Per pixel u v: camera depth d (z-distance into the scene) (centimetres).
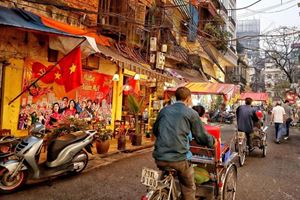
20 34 868
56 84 991
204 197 486
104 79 1248
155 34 1630
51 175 621
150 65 1546
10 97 849
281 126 1458
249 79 6631
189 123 396
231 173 528
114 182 665
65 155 649
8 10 784
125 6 1349
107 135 928
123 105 1442
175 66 1989
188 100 419
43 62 943
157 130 410
